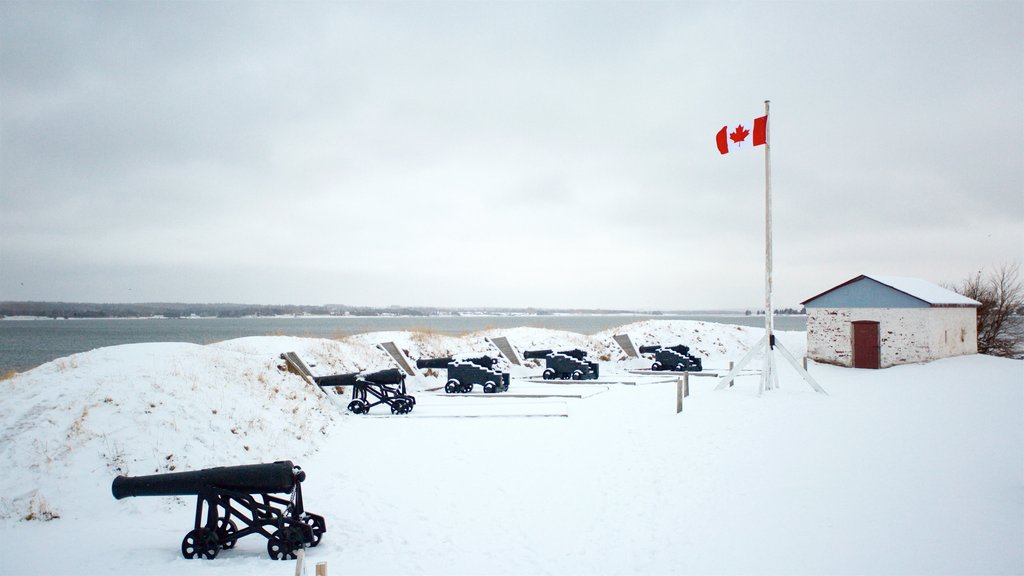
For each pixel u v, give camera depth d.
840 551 8.12
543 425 18.59
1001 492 10.27
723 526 9.42
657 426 17.42
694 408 20.27
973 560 7.62
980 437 14.42
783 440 14.74
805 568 7.68
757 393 23.11
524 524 10.13
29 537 10.01
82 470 12.01
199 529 9.11
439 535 9.76
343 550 9.22
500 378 27.17
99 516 11.08
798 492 10.72
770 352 23.56
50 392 14.21
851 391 23.27
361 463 14.53
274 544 9.05
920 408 18.80
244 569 8.52
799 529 9.02
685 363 36.38
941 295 35.03
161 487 9.21
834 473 11.72
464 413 21.22
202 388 15.79
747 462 12.91
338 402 22.17
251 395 17.09
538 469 13.47
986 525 8.79
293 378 20.59
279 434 15.73
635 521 9.98
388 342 31.47
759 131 23.06
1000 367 30.23
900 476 11.34
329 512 11.02
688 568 7.96
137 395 14.37
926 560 7.69
